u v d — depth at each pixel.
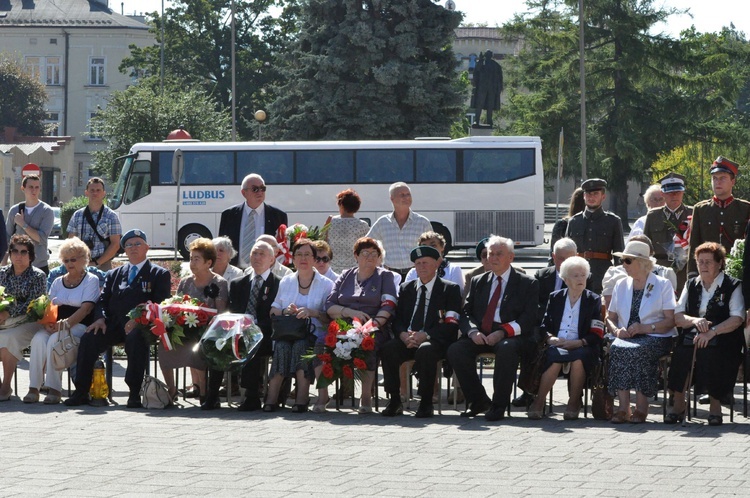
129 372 12.61
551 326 12.10
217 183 38.59
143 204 38.66
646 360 11.51
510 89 73.62
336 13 56.34
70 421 11.47
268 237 13.36
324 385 12.03
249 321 12.39
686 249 14.20
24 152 71.69
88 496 8.00
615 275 12.98
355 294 12.59
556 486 8.27
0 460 9.34
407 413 12.20
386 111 55.03
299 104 56.72
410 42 55.06
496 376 11.71
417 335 11.95
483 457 9.44
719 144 62.75
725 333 11.39
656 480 8.46
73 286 13.30
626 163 63.88
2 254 15.33
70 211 49.53
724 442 10.16
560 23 65.19
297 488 8.25
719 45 64.69
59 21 102.25
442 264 13.08
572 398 11.76
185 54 79.31
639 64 62.94
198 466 9.09
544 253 42.31
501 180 38.88
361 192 38.88
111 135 57.88
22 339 13.04
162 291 13.05
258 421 11.53
